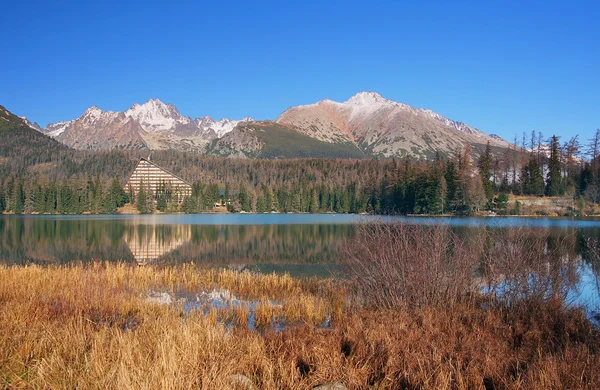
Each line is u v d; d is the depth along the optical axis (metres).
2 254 41.69
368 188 107.81
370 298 16.89
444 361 10.55
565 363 9.76
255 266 34.91
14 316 13.87
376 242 17.00
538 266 15.95
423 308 14.89
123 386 8.52
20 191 113.38
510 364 10.34
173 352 9.95
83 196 118.44
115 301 17.89
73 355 10.61
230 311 18.23
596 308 16.81
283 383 9.49
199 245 49.38
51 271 24.83
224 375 9.33
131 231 67.00
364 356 11.14
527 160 95.31
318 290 22.77
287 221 89.75
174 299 20.66
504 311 15.19
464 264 16.47
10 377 9.35
